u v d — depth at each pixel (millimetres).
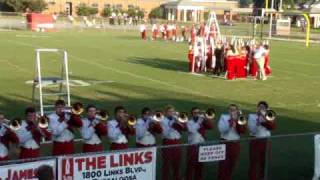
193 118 12258
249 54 30062
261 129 12305
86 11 107062
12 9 101062
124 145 11797
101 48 46125
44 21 69500
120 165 9969
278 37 67688
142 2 115562
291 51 49844
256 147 11734
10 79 26688
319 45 58500
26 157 11383
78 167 9586
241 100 23188
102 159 9766
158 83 27172
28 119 11570
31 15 69250
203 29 32375
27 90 23484
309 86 28109
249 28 80188
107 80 27578
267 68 30969
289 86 27828
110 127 11758
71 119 11781
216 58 30234
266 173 11789
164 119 12133
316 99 24203
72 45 48000
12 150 12047
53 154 11898
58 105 12039
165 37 59219
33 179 9227
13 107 19797
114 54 41312
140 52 43688
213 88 26172
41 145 13828
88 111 11961
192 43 33031
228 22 90750
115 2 114250
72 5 110250
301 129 18031
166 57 40156
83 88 24703
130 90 24625
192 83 27516
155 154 10336
